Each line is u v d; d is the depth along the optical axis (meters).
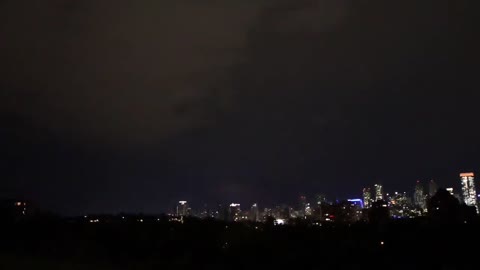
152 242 22.23
